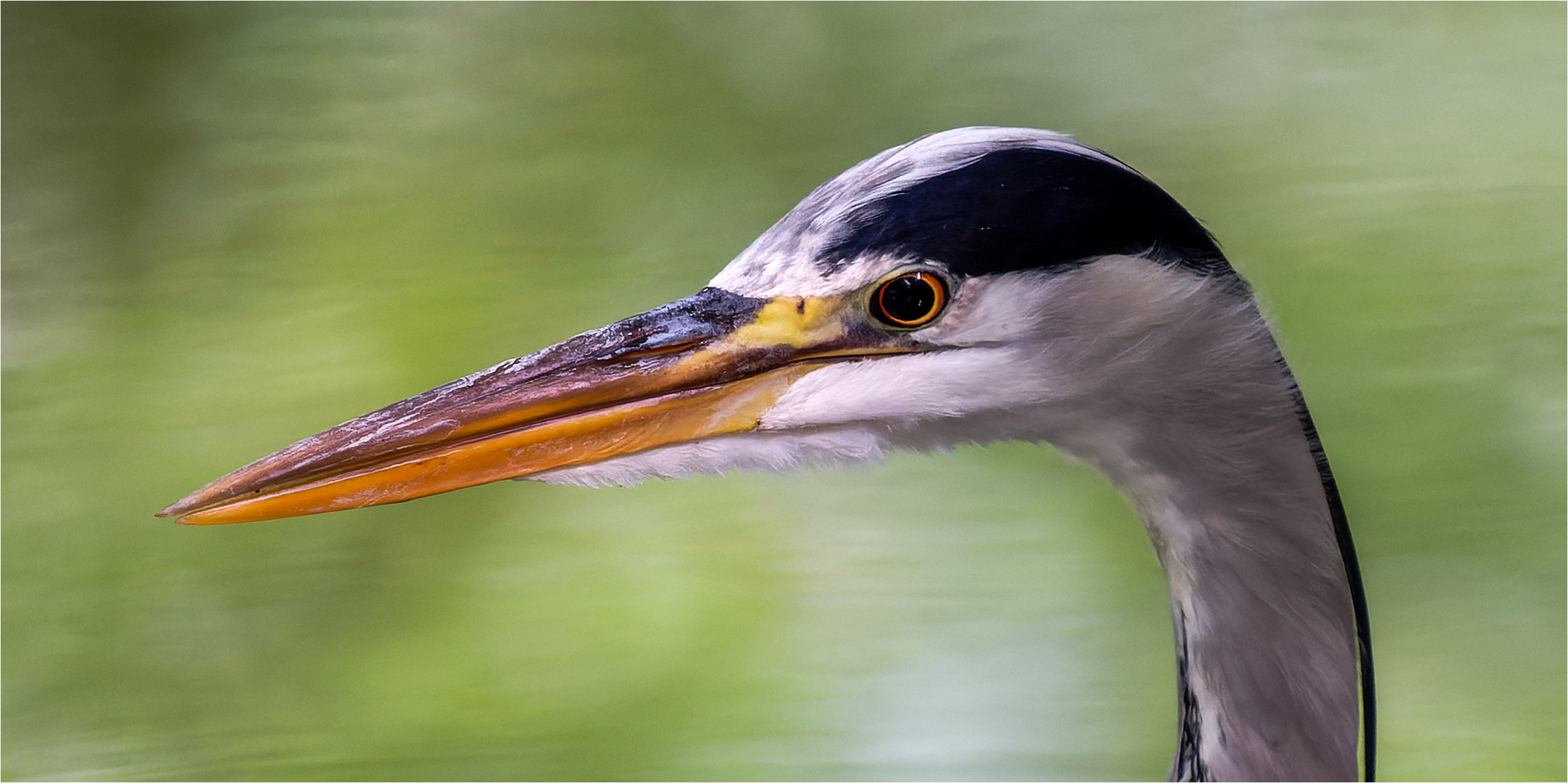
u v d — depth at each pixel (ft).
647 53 19.16
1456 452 13.92
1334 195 16.69
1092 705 13.35
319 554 13.66
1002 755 13.30
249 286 16.52
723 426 12.71
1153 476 12.71
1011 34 19.10
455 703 13.41
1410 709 13.41
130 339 16.20
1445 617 13.52
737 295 12.73
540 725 13.38
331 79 18.33
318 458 12.72
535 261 16.07
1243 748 12.70
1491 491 13.67
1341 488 13.70
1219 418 12.68
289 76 18.63
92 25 19.02
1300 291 15.83
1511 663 13.46
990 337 12.68
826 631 13.47
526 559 13.64
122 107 18.80
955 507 13.67
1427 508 13.65
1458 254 15.97
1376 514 13.65
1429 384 14.53
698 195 17.16
